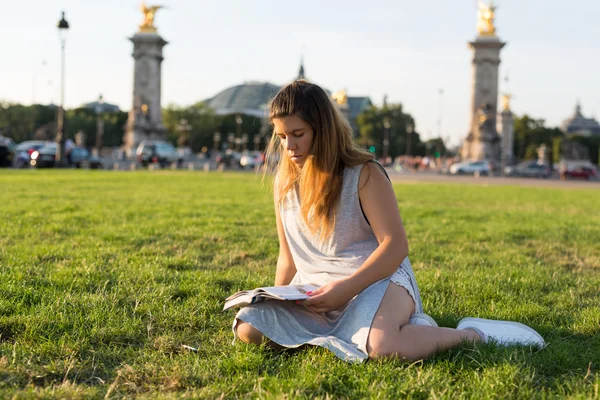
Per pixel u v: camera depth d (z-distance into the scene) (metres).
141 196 19.61
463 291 6.79
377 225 4.62
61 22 44.94
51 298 5.85
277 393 3.77
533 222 14.56
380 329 4.34
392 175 60.31
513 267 8.41
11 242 9.34
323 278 4.75
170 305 5.86
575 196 28.02
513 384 3.92
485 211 17.50
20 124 124.25
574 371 4.32
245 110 171.00
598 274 8.38
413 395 3.81
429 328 4.48
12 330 4.98
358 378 4.04
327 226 4.71
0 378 4.02
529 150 144.38
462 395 3.76
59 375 4.15
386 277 4.58
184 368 4.21
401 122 148.00
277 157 5.02
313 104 4.55
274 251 9.38
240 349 4.61
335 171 4.66
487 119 92.88
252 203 17.84
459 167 75.25
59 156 46.91
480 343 4.58
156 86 98.19
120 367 4.32
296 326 4.58
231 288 6.66
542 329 5.38
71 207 14.62
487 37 93.25
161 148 65.25
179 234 10.70
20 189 21.23
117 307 5.74
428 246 10.26
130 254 8.55
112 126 134.88
